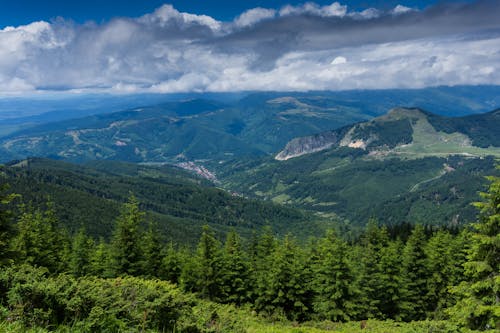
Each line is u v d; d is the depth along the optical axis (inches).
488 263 822.5
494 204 834.2
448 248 1828.2
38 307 370.9
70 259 1948.8
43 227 1916.8
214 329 516.4
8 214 920.9
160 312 458.9
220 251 1865.2
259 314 1707.7
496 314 743.1
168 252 1894.7
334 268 1560.0
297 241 2096.5
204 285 1770.4
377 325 1424.7
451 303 1745.8
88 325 363.6
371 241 2241.6
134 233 1691.7
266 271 1867.6
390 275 1702.8
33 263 1555.1
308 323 1596.9
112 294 443.2
